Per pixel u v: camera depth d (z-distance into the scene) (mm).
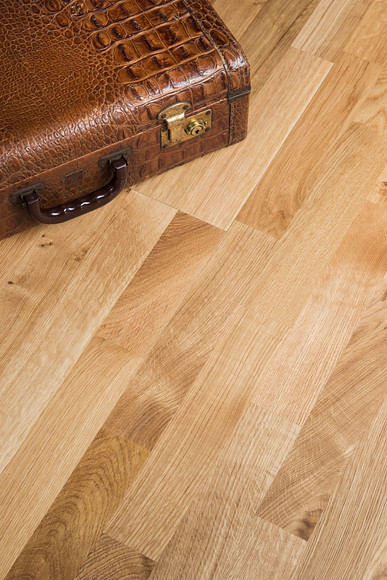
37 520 986
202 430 1048
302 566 959
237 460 1026
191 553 967
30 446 1032
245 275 1157
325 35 1370
